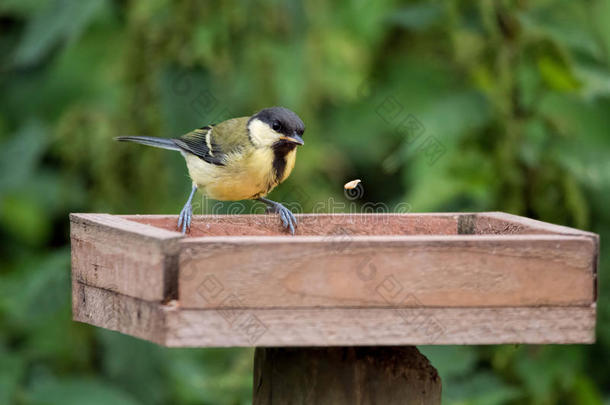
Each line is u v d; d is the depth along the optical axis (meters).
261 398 7.38
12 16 12.00
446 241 6.90
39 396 10.41
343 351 7.18
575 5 10.18
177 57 10.02
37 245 13.23
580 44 9.72
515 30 9.77
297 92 11.23
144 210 10.31
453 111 9.52
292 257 6.76
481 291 6.94
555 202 9.77
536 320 7.01
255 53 10.59
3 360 10.81
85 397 10.37
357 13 13.41
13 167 10.73
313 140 12.76
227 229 8.95
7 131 12.36
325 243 6.77
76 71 12.23
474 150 9.88
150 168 10.27
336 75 13.52
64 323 10.91
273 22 10.64
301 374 7.18
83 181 10.89
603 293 10.80
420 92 12.27
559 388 10.25
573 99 10.56
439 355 10.11
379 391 7.12
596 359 10.77
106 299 7.32
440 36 12.16
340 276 6.80
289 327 6.77
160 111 10.21
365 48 13.55
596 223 10.94
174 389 11.62
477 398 9.73
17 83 12.16
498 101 9.65
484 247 6.93
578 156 9.71
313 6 12.20
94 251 7.44
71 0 9.56
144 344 10.73
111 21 12.07
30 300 9.63
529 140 9.88
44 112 12.27
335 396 7.11
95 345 11.04
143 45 10.10
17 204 12.89
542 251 6.99
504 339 6.98
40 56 9.67
